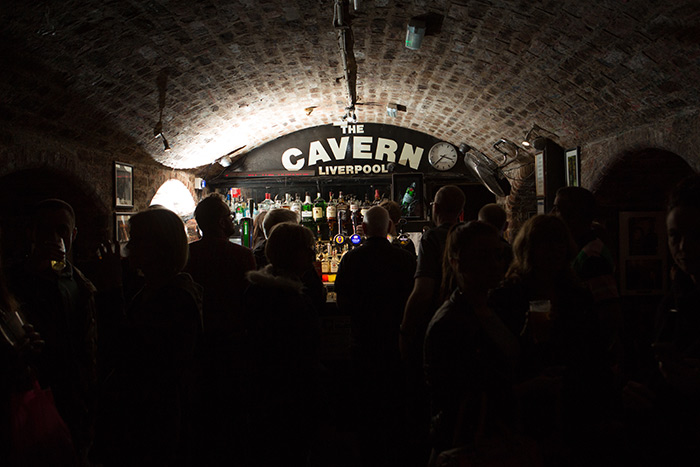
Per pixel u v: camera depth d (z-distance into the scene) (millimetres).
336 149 9266
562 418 1651
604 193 5547
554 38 4141
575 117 5430
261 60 5406
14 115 4023
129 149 6047
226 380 2490
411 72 6160
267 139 9070
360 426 3189
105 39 3801
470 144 8672
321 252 5773
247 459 2377
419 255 2811
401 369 3150
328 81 6668
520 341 1715
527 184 8055
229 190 9297
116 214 5887
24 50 3406
